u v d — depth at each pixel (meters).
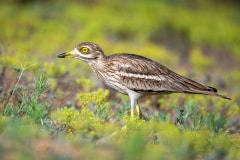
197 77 18.59
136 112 12.76
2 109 11.52
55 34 21.50
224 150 9.62
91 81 14.68
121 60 12.50
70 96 13.97
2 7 24.78
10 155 8.47
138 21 24.98
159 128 10.24
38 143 9.12
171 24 26.33
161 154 9.09
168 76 12.52
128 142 9.12
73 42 20.70
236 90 17.48
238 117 14.91
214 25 28.16
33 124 10.09
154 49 21.53
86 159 8.66
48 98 12.70
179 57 23.12
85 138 9.73
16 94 12.52
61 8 25.27
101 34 23.03
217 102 14.90
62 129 10.40
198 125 11.56
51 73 14.66
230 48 25.91
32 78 13.91
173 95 14.98
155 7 27.83
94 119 10.62
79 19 24.27
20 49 17.77
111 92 14.54
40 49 19.17
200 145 9.66
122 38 24.02
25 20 23.08
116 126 11.06
